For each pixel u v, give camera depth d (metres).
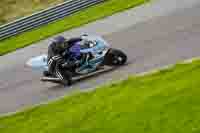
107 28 54.84
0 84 47.53
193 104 24.84
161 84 31.11
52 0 74.12
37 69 48.34
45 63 42.38
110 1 63.44
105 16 59.00
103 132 25.92
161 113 25.22
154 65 38.00
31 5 74.06
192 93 26.36
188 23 47.00
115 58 39.78
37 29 62.50
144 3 58.81
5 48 59.25
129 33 50.19
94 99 33.41
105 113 28.88
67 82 40.00
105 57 39.97
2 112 40.00
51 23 62.75
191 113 23.86
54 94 39.62
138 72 37.25
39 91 42.06
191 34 43.44
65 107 34.56
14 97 42.78
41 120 33.44
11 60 54.53
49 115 34.03
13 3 76.00
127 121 25.92
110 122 26.84
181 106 25.14
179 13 51.12
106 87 35.41
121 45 47.00
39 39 58.69
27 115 36.38
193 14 49.44
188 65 34.12
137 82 33.78
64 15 63.00
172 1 56.22
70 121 29.89
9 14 73.19
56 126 30.09
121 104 29.47
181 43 41.75
